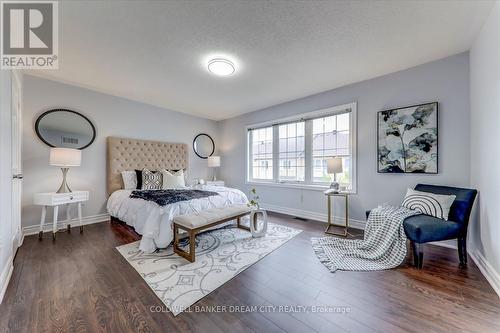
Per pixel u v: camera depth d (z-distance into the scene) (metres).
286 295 1.65
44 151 3.16
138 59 2.58
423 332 1.28
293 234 3.04
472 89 2.31
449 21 1.93
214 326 1.34
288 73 2.99
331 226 3.43
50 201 2.78
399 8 1.76
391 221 2.26
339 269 2.04
